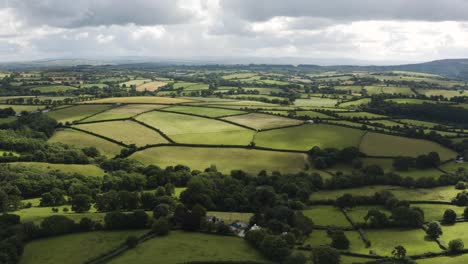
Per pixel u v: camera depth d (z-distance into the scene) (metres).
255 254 104.94
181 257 101.19
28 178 154.25
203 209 122.19
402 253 104.94
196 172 170.75
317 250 102.81
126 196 135.12
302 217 123.25
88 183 155.62
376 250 109.81
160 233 115.25
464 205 143.62
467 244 112.62
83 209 132.00
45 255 100.94
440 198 150.38
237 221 126.00
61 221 113.50
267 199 139.38
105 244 107.06
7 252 96.19
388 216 132.50
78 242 108.19
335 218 132.38
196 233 117.81
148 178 161.62
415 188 162.75
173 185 155.00
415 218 124.75
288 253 102.31
